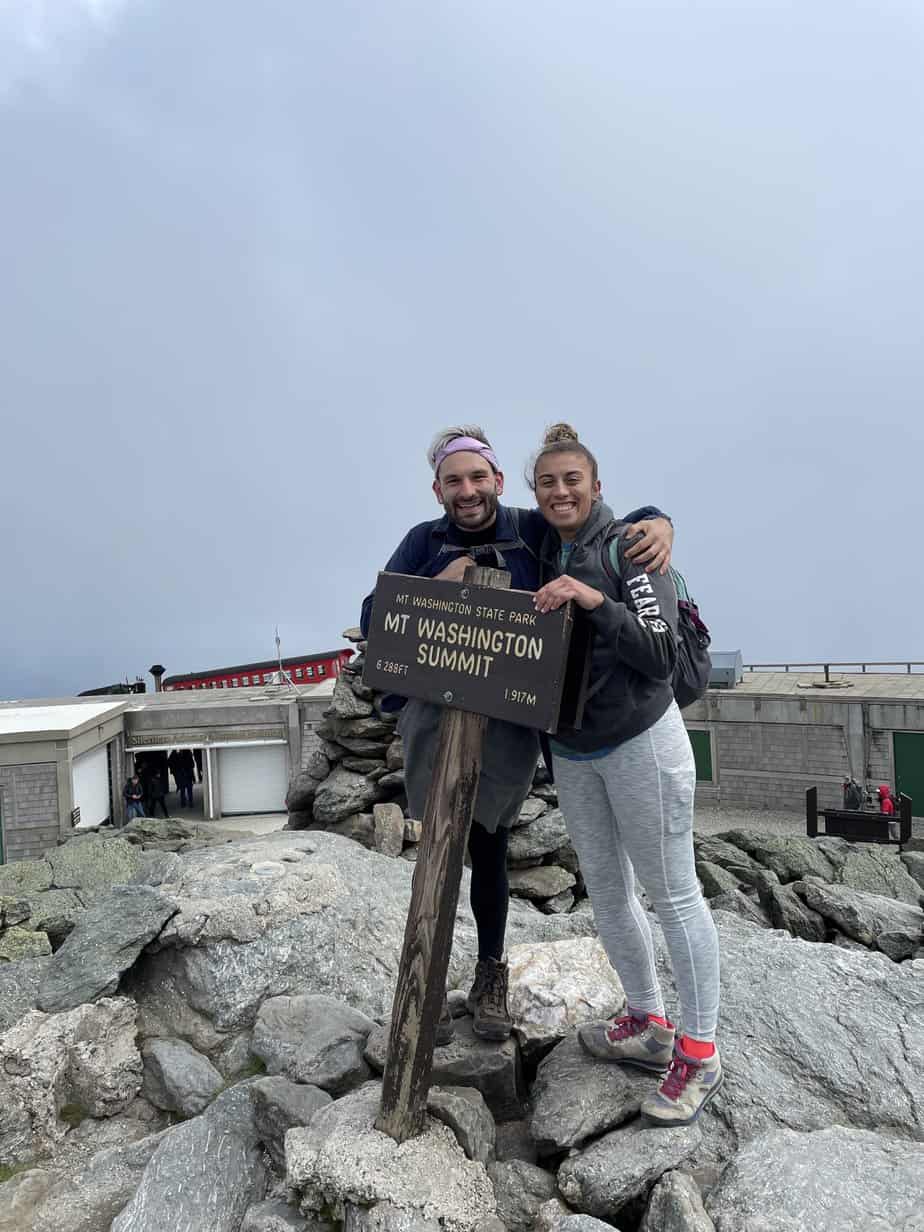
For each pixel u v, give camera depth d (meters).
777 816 29.94
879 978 3.89
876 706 29.33
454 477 3.20
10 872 7.88
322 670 43.25
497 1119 3.39
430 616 3.17
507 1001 3.70
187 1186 3.27
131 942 4.42
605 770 2.99
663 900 3.01
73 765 27.67
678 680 2.97
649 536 2.79
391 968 4.71
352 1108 3.16
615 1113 3.10
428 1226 2.70
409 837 7.29
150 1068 4.10
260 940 4.60
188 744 32.72
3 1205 3.43
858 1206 2.61
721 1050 3.49
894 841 17.67
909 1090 3.27
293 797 8.22
